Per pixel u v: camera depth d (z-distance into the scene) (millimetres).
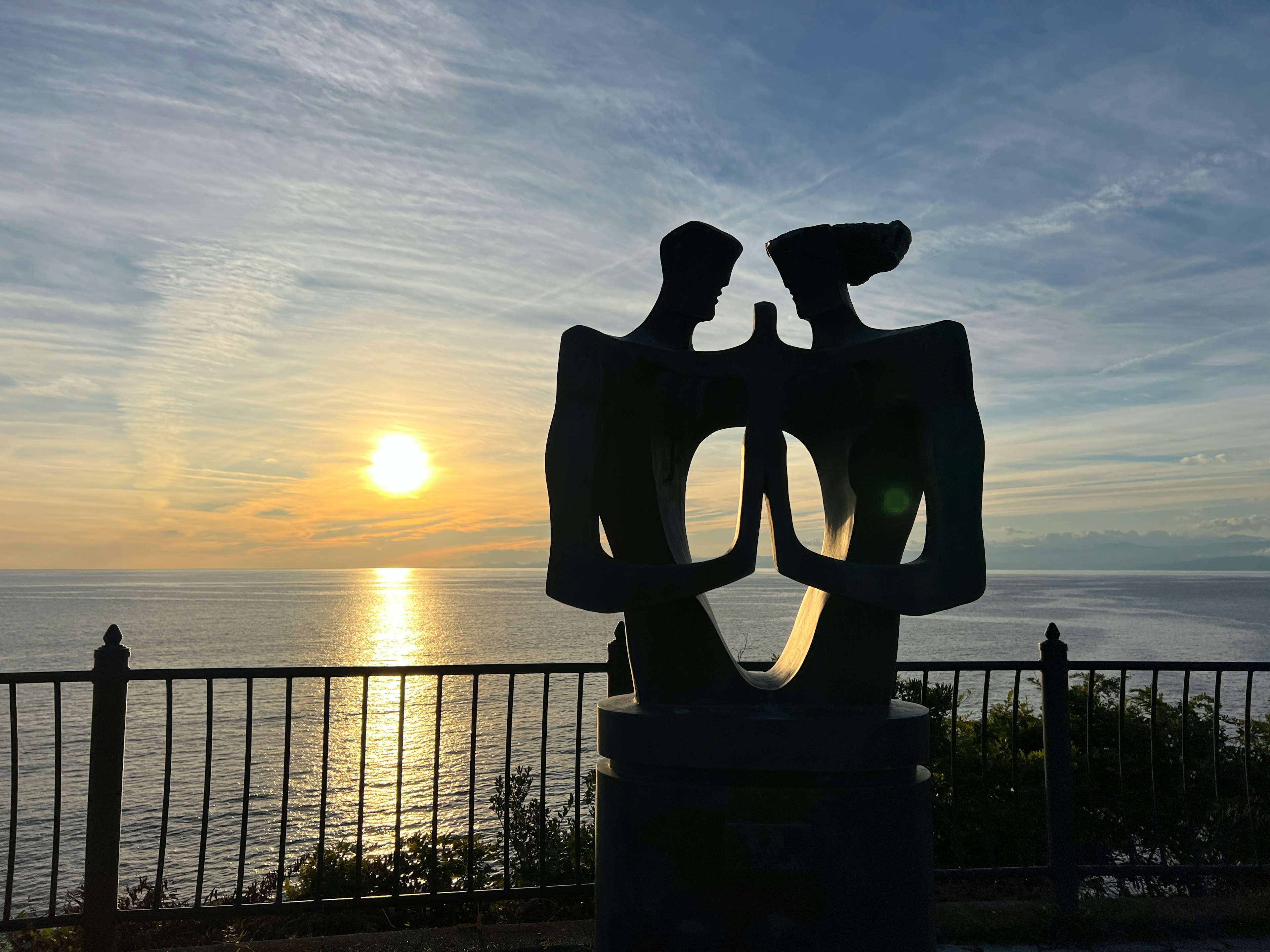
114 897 3721
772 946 2656
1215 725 4820
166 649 68875
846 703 2891
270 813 18984
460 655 61500
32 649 70688
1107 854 6109
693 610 2898
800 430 3197
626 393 2971
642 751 2809
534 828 5289
